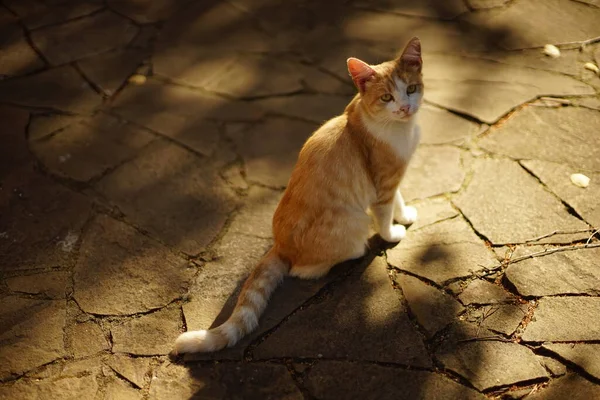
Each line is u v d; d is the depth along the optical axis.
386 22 2.25
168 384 1.63
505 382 1.60
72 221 1.86
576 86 2.03
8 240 1.83
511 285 1.71
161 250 1.81
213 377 1.64
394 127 1.69
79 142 2.00
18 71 2.17
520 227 1.79
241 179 1.92
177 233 1.83
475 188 1.85
